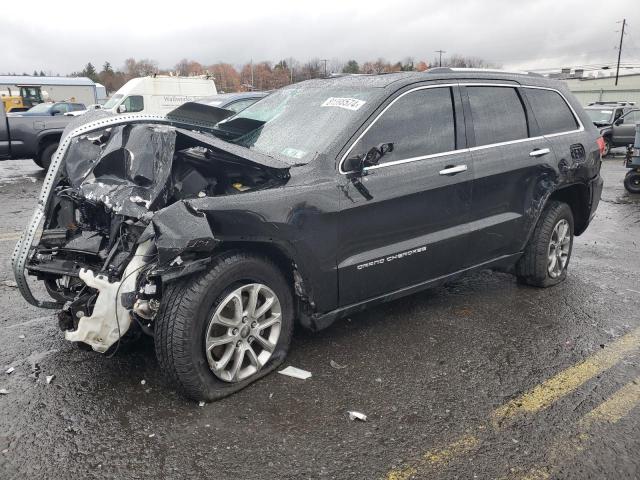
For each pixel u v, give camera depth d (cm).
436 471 279
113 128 430
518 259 514
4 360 388
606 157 1977
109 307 323
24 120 1258
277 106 464
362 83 426
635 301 509
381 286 402
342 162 372
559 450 295
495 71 488
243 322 343
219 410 327
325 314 381
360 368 380
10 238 720
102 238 371
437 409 333
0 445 296
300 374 369
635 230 820
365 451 293
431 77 430
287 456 288
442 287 543
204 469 279
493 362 391
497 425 317
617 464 284
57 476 273
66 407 331
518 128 488
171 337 314
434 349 409
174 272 305
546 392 352
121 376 365
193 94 1983
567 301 507
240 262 332
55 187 411
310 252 356
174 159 384
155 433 306
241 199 328
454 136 435
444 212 426
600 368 384
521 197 486
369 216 381
